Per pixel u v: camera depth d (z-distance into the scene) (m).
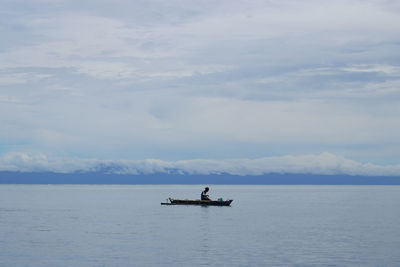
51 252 56.62
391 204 165.25
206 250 58.53
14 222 91.19
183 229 79.94
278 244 63.22
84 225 85.56
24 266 49.06
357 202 181.50
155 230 78.19
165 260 52.41
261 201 191.50
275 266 49.66
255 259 53.09
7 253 55.88
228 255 55.38
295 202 181.75
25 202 171.62
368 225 87.31
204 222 91.94
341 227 84.00
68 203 164.38
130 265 49.88
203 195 146.50
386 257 54.22
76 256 54.25
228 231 77.31
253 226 85.12
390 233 75.12
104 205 150.75
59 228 80.62
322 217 105.12
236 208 137.25
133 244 62.91
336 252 57.28
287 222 92.50
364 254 55.88
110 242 64.56
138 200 191.12
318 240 67.19
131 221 93.31
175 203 146.00
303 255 55.38
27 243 63.31
